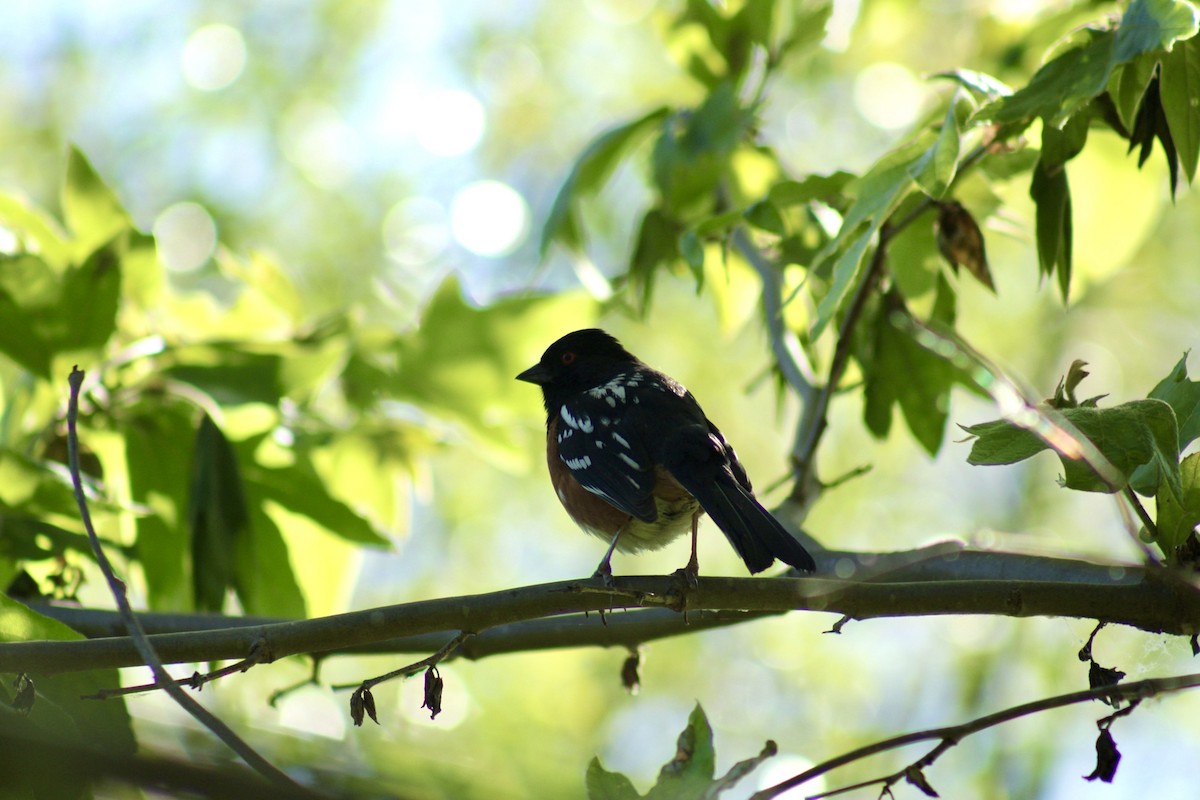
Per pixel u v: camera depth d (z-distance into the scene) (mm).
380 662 14352
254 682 12000
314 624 6125
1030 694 16344
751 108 9656
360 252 16984
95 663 5930
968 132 7168
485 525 17547
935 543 6363
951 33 14641
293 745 5086
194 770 3971
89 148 17156
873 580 7512
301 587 8844
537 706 15711
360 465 9859
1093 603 6055
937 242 8195
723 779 5531
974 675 16562
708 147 9406
